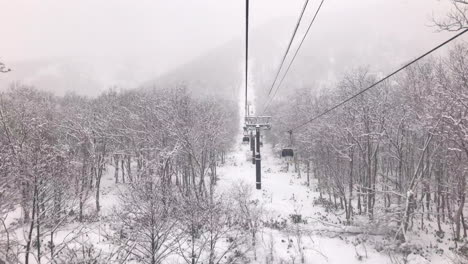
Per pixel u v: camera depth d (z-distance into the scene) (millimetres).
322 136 29125
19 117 19078
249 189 28875
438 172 21375
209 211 14766
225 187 31078
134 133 27953
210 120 28453
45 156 12078
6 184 10375
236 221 18203
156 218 12438
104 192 30203
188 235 15094
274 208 25703
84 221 17172
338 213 24953
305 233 19391
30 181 10867
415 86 20406
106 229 17359
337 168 25344
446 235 18719
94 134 27312
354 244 17578
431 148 22094
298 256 16078
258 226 19797
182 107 26250
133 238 13102
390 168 32344
